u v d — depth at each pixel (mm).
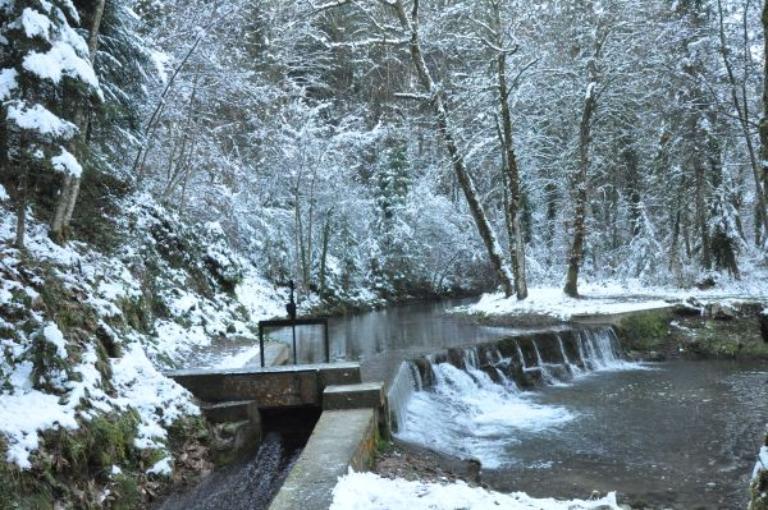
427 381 11086
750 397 10859
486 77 20438
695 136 21094
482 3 20656
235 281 16250
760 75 18672
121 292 9398
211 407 7895
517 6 20375
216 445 7379
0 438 4934
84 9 9359
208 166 19312
